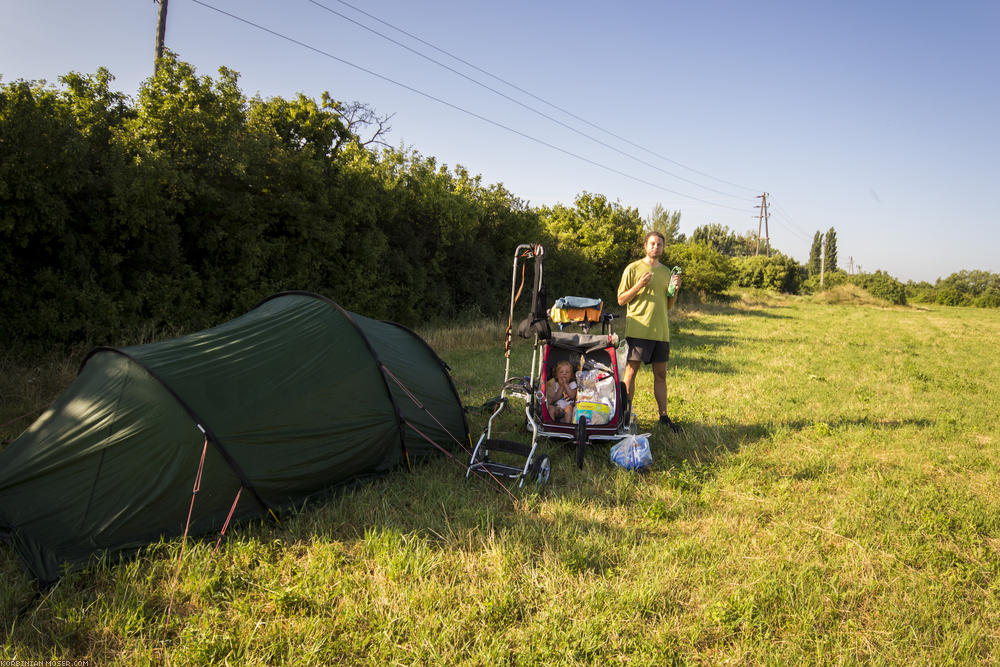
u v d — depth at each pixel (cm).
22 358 709
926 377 1100
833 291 4294
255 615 306
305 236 1081
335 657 275
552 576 341
